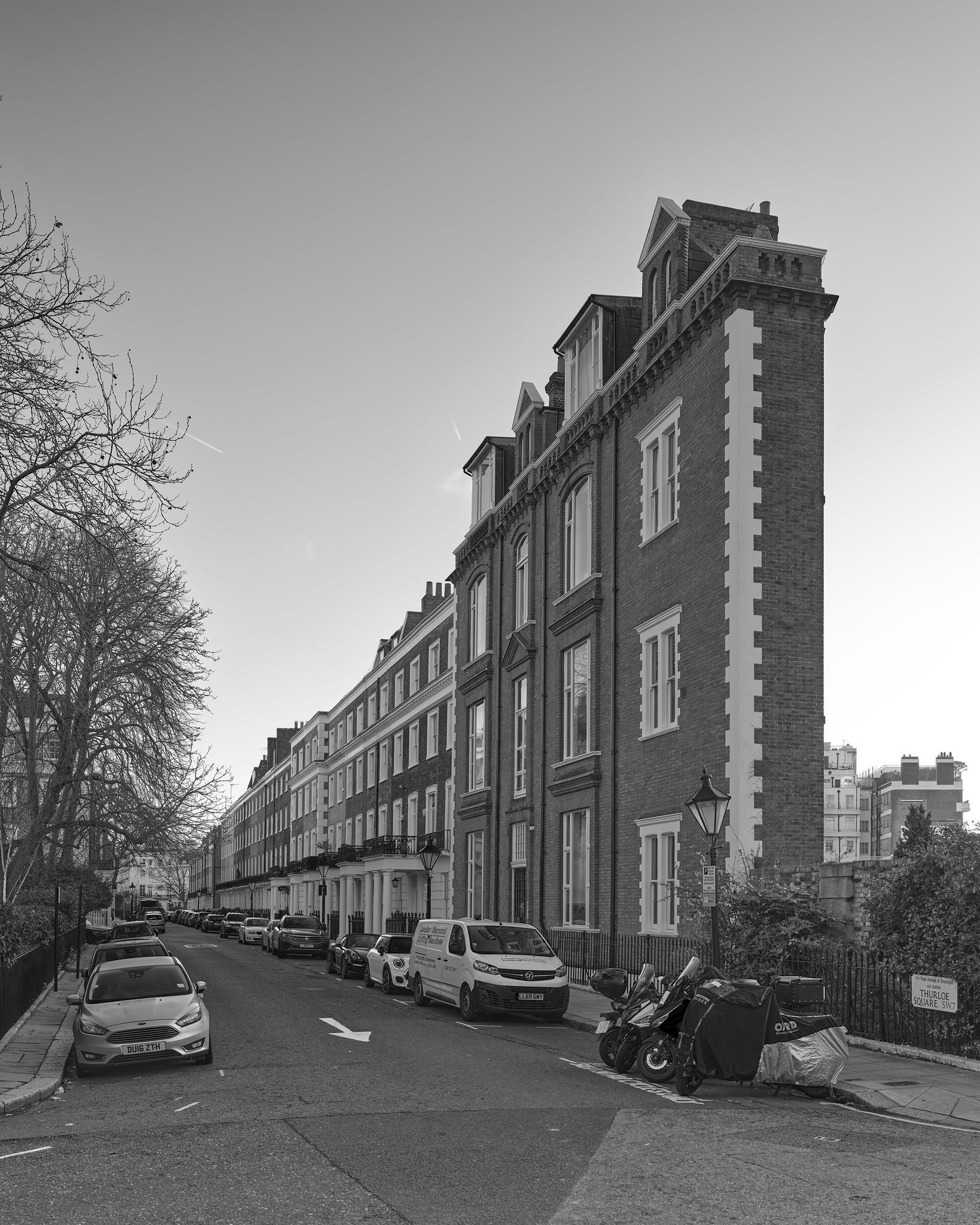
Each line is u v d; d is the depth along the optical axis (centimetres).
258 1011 2195
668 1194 786
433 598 5588
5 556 1673
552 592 3070
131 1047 1416
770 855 1977
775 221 2683
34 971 2280
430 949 2339
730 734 2027
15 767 3375
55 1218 727
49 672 2834
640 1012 1395
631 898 2438
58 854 3859
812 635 2070
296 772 8338
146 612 2964
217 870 9831
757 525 2075
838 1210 745
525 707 3200
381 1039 1766
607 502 2702
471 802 3638
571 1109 1134
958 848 1489
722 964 1672
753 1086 1317
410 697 4856
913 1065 1402
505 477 3653
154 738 3058
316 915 7181
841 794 9956
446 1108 1139
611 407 2673
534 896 3027
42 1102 1242
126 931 3419
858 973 1608
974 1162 896
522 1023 2066
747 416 2103
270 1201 768
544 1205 758
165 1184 816
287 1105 1162
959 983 1431
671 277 2502
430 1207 752
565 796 2844
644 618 2453
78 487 1414
